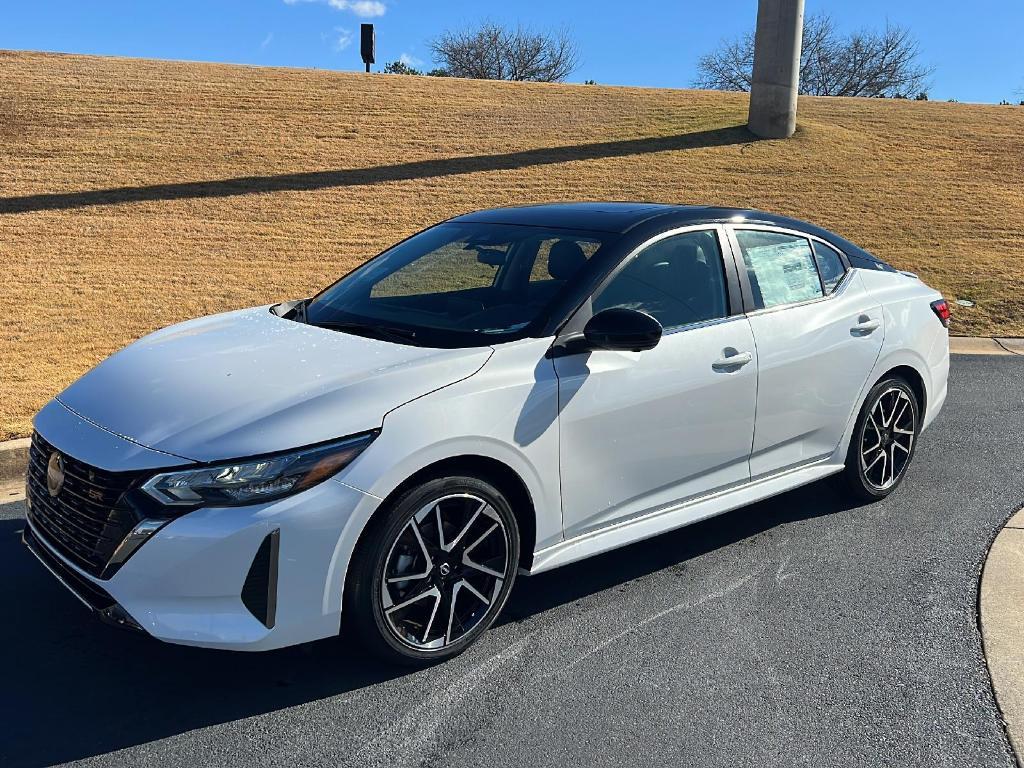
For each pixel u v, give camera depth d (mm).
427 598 3193
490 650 3400
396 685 3150
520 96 24859
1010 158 19984
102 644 3375
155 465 2801
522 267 3879
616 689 3156
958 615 3746
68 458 2992
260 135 19094
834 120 23031
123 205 14320
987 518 4809
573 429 3439
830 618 3701
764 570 4148
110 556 2805
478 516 3252
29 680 3119
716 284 4082
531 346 3402
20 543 4219
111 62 25828
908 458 5113
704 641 3500
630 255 3799
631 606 3775
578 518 3566
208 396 3090
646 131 21078
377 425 2959
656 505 3873
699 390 3842
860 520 4766
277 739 2838
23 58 24984
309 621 2902
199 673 3203
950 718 3029
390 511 2990
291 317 4023
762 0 20188
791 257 4523
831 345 4453
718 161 18578
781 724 2975
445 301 3803
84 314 9148
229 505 2764
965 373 8352
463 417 3111
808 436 4492
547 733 2898
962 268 12516
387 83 25531
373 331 3639
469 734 2885
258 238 13086
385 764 2730
